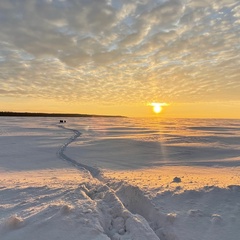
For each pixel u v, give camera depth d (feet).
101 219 13.24
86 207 14.14
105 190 18.75
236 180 23.32
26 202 16.52
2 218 13.75
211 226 13.14
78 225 12.00
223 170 32.37
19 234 11.37
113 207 14.76
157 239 11.77
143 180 23.38
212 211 14.70
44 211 13.38
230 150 52.60
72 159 43.16
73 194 17.29
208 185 18.74
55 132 104.99
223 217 13.96
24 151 51.93
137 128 134.41
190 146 58.44
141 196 16.39
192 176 26.81
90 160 41.88
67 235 11.38
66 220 12.26
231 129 131.54
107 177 26.27
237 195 16.56
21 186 21.36
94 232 11.60
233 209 14.79
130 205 16.40
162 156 45.93
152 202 15.71
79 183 22.27
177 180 22.50
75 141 69.05
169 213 14.26
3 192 19.34
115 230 12.88
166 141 68.18
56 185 21.36
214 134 94.17
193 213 14.26
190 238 12.25
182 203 15.83
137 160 41.96
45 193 18.70
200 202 15.93
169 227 13.16
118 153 49.39
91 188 20.25
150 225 13.71
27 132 102.89
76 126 154.81
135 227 12.54
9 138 76.89
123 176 26.78
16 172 32.19
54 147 58.29
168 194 17.17
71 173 31.19
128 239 11.75
